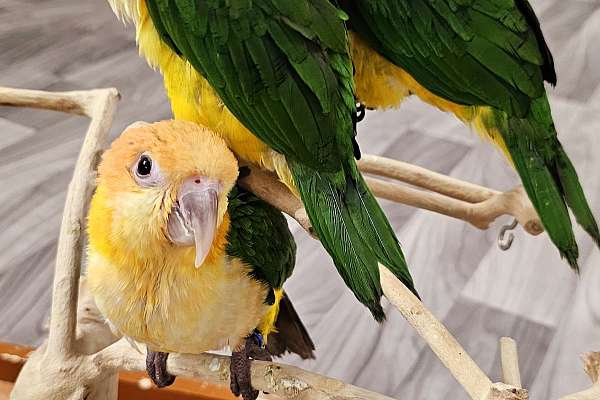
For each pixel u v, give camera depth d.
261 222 0.62
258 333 0.68
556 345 1.59
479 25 0.69
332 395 0.62
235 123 0.63
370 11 0.69
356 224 0.57
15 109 2.05
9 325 1.52
